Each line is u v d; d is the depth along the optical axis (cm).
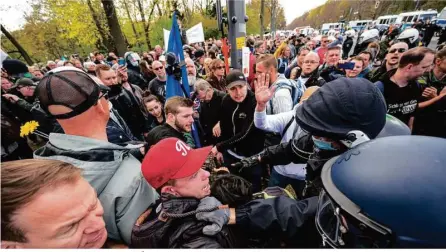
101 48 1373
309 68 256
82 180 57
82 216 54
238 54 299
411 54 167
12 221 46
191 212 68
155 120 297
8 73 399
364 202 45
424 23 1149
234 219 73
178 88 247
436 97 207
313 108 75
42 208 48
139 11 1323
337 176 53
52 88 73
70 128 79
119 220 77
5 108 269
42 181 49
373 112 66
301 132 126
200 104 274
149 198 86
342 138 69
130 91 290
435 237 38
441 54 212
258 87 152
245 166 148
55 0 1014
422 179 42
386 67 248
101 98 85
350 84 70
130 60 466
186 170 71
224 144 207
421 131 222
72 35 1094
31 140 359
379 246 44
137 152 149
